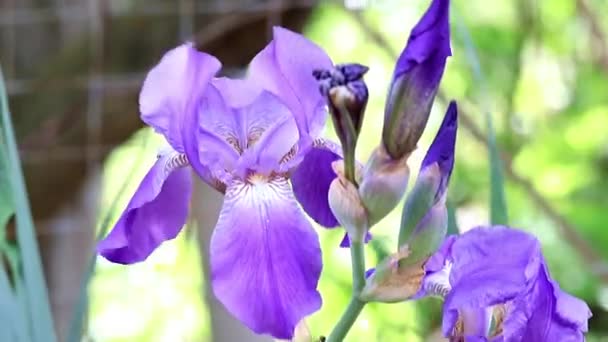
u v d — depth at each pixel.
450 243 0.90
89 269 0.91
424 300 1.53
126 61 1.51
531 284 0.85
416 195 0.86
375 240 1.04
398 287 0.86
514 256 0.84
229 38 1.46
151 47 1.50
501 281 0.84
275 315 0.84
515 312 0.85
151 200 0.89
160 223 0.90
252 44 1.47
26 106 1.53
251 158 0.88
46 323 0.89
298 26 1.48
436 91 0.85
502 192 0.96
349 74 0.85
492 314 0.87
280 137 0.90
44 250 1.60
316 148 0.92
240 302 0.85
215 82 0.90
